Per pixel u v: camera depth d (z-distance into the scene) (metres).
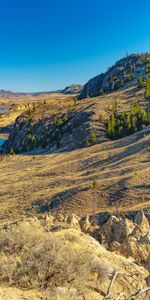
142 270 12.98
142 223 38.38
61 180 115.50
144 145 130.00
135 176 97.81
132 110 189.62
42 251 9.45
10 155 198.38
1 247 10.77
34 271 8.98
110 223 26.94
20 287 8.56
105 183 97.50
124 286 10.24
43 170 139.88
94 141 172.25
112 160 127.50
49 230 14.92
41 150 199.88
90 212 83.12
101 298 8.97
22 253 10.02
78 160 139.62
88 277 9.50
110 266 10.91
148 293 9.59
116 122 183.62
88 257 10.08
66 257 9.54
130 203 84.00
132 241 19.27
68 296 8.23
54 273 8.92
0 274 8.77
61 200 92.56
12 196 110.12
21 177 134.88
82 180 109.44
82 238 13.80
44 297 8.25
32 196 101.69
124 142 151.12
